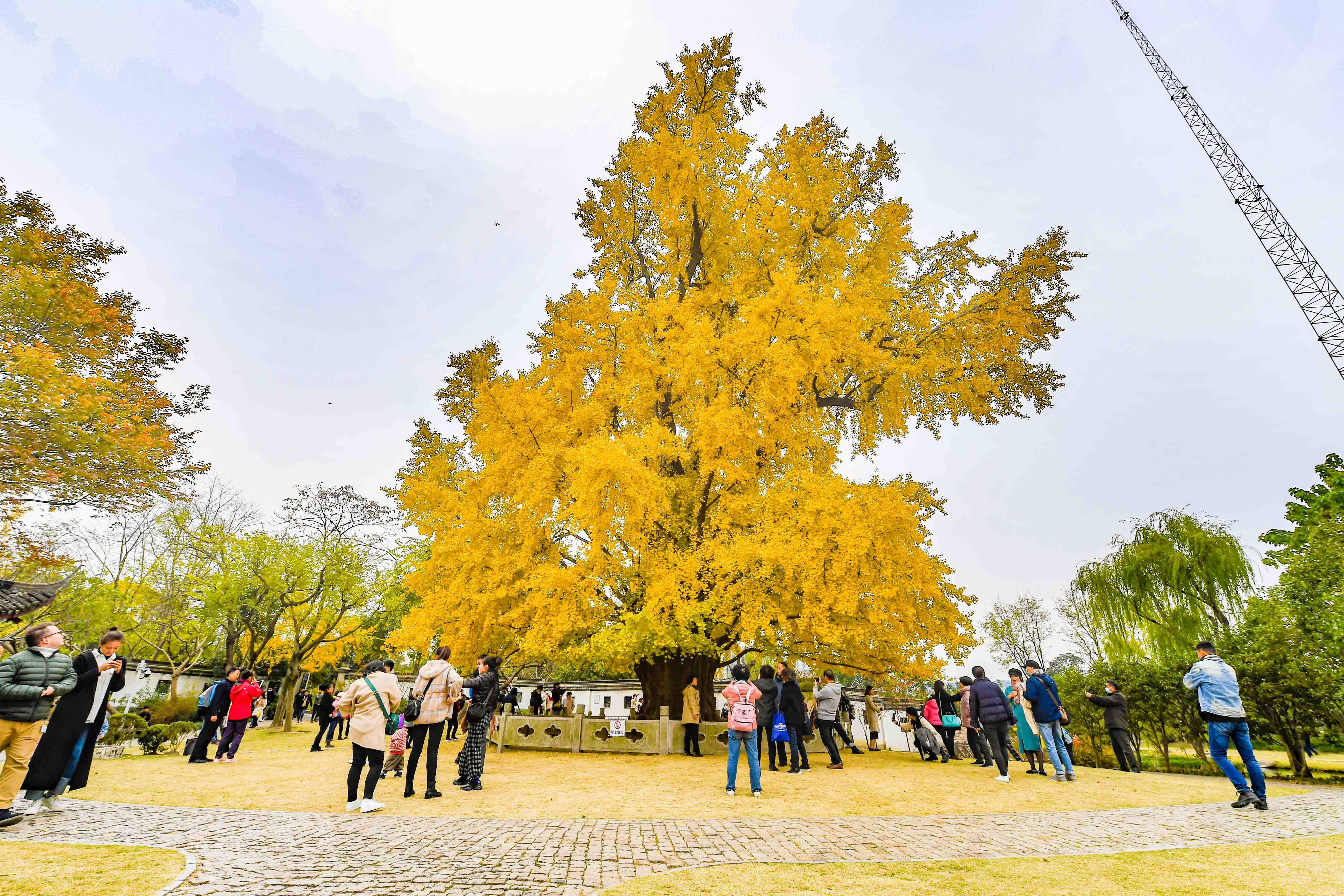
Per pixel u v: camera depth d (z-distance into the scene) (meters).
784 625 12.14
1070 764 9.75
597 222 17.98
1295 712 11.94
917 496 13.41
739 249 17.14
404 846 4.88
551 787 8.24
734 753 7.85
